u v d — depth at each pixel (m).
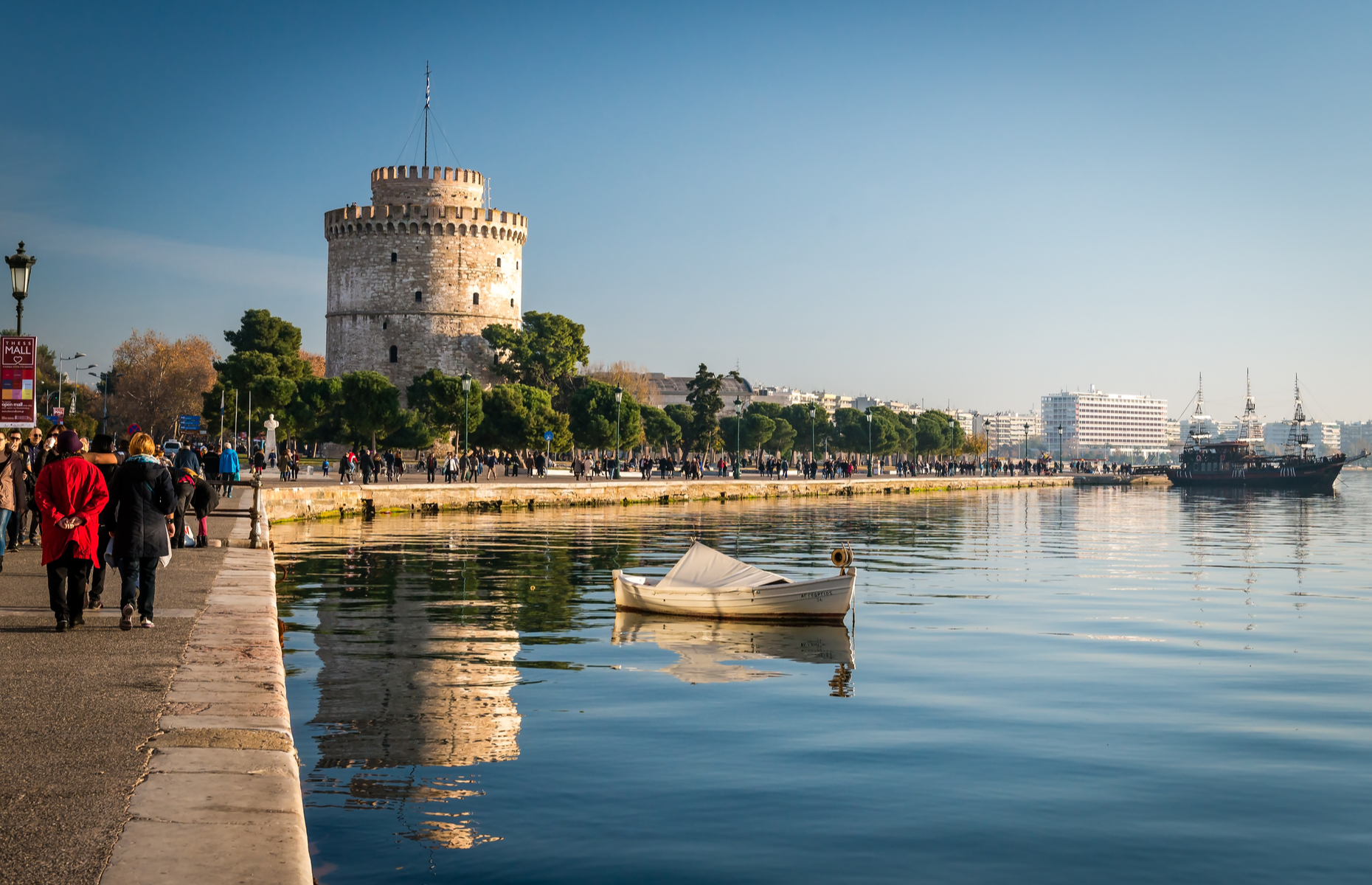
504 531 55.19
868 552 48.66
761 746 15.44
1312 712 17.97
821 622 27.22
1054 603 32.09
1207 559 48.19
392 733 15.73
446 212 125.31
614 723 16.72
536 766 14.25
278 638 14.61
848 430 170.75
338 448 122.44
